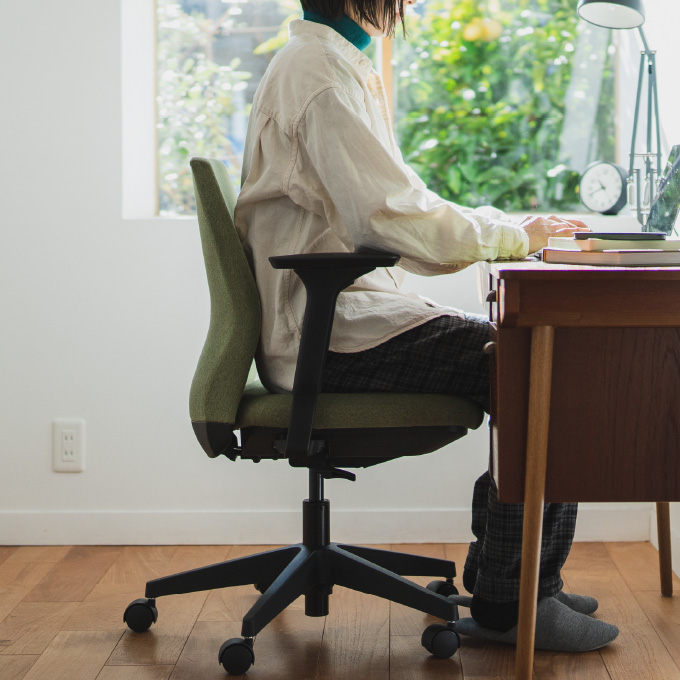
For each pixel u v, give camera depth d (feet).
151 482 8.28
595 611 6.51
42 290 8.15
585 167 9.00
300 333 5.36
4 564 7.73
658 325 4.33
